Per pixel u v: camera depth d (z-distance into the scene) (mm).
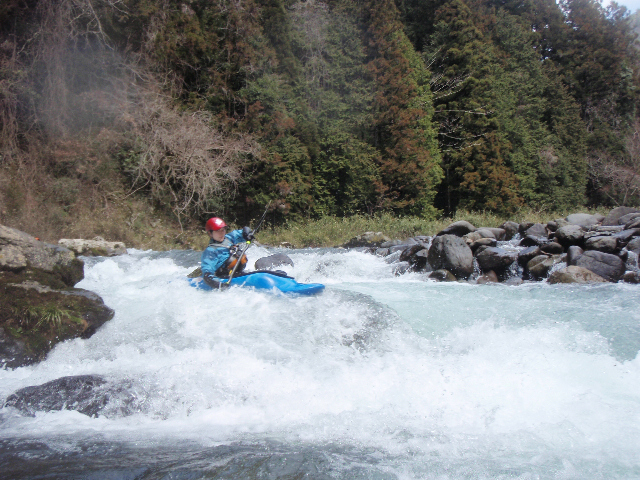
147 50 17531
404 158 20672
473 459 2387
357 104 20875
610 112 38781
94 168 15812
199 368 3451
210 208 17375
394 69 21141
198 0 19203
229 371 3430
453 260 7422
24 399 3102
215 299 4867
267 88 18078
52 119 15422
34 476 2168
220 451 2498
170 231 16141
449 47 26531
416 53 26297
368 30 22250
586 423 2727
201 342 3873
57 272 4852
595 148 35500
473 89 24828
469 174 23359
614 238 7012
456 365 3562
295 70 20266
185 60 18219
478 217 14906
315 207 19109
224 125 17750
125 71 16812
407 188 20812
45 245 4945
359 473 2236
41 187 14773
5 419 2949
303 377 3391
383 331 4113
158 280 6570
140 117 16438
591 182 34812
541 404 2982
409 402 3094
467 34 26172
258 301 4715
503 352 3703
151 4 17438
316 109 20172
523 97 30141
